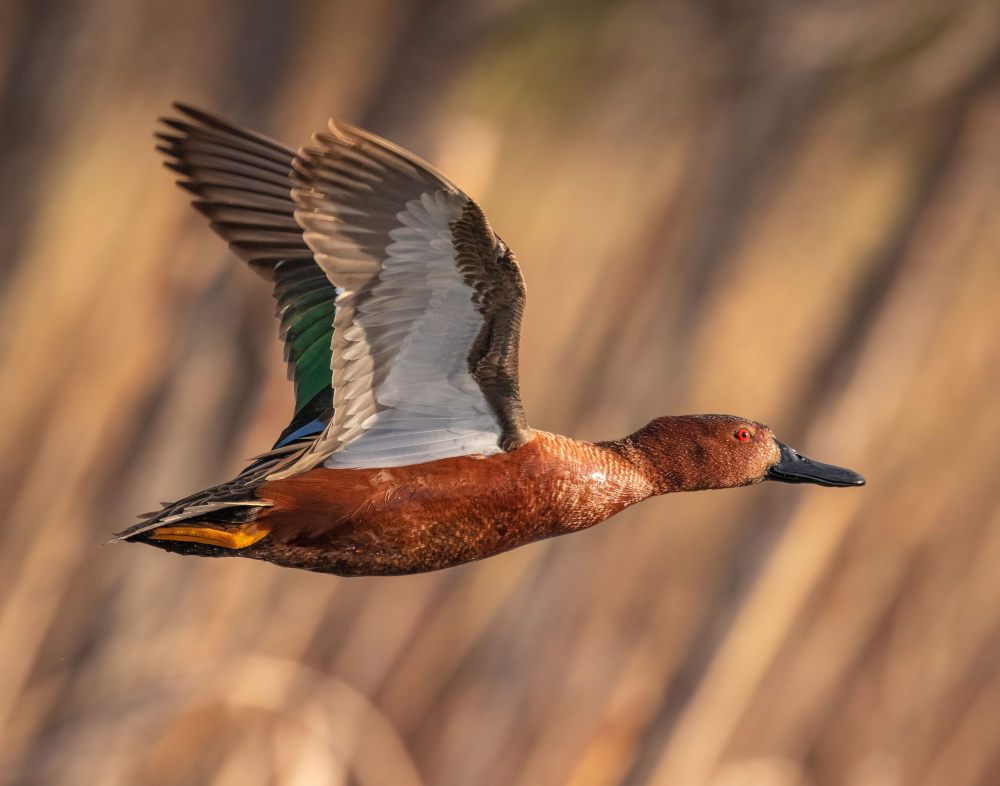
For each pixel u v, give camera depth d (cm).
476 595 1086
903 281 1034
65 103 1098
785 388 1102
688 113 1155
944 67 1042
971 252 1030
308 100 1087
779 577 1020
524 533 635
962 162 1034
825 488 1025
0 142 1080
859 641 1134
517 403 603
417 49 1109
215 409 952
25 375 986
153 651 911
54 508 945
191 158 643
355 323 538
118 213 1029
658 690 1043
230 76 1105
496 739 1038
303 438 645
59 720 891
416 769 1049
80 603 926
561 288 1117
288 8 1099
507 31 1139
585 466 655
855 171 1142
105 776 845
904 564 1121
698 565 1094
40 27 1102
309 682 885
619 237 1130
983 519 1120
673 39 1137
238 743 876
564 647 1065
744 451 706
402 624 1080
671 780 1015
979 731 1159
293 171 504
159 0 1123
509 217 1137
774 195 1109
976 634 1141
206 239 998
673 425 712
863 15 1063
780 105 1105
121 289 995
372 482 597
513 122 1155
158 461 938
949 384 1076
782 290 1130
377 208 514
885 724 1138
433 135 962
